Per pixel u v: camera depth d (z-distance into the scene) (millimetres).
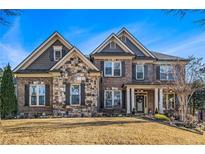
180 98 24500
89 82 25906
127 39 30031
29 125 16500
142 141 13078
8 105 24719
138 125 16656
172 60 29406
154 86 27188
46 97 26484
